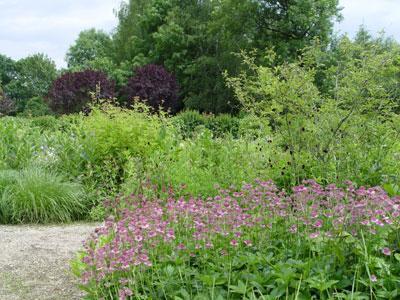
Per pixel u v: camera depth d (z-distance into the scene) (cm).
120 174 951
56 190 817
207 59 3181
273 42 2856
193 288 352
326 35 2842
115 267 358
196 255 395
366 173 626
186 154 817
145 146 945
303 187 403
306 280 315
